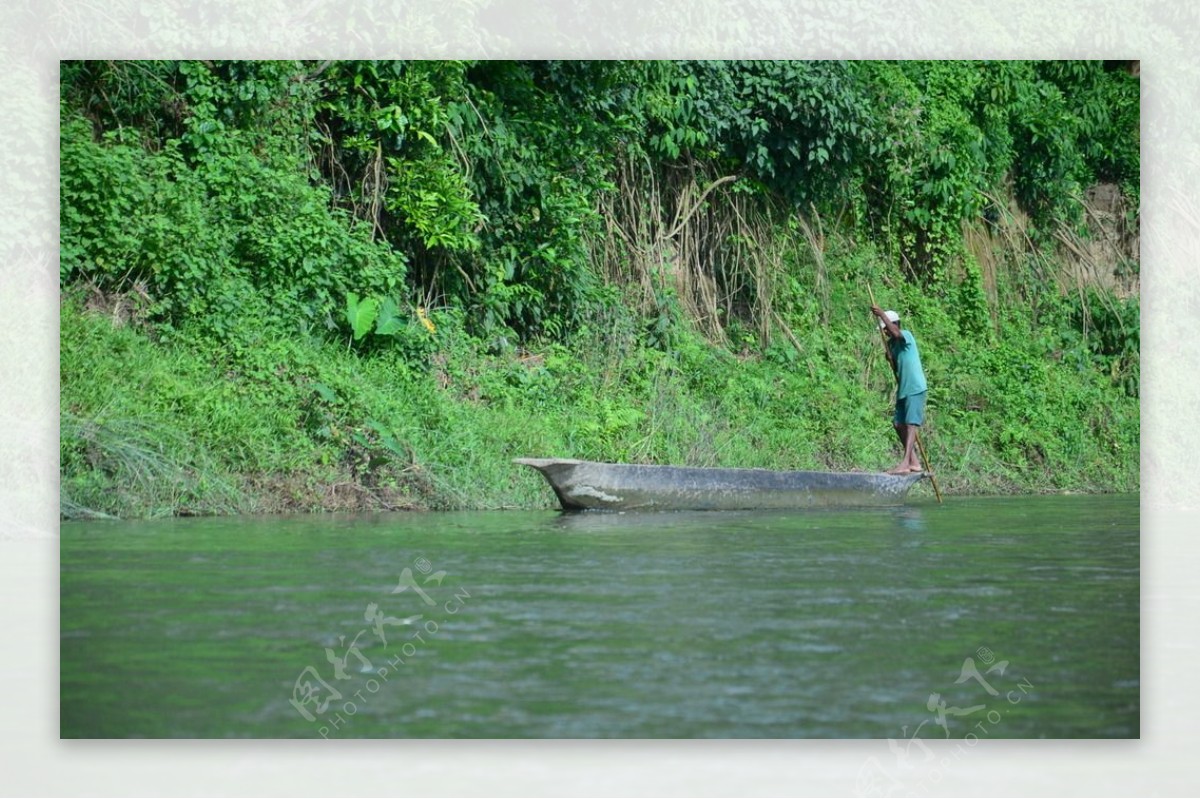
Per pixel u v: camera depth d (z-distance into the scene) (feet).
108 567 76.84
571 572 76.07
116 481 111.45
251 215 139.74
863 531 102.83
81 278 130.21
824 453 171.63
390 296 143.74
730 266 191.62
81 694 47.85
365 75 153.58
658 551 86.53
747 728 44.42
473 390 147.84
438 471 128.06
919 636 57.93
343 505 120.88
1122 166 243.40
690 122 185.47
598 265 174.40
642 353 168.66
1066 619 62.39
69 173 128.67
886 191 210.18
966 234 220.43
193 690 48.42
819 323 196.24
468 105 157.48
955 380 193.67
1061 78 239.91
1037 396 198.59
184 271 131.54
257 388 125.80
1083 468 192.24
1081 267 233.96
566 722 44.98
